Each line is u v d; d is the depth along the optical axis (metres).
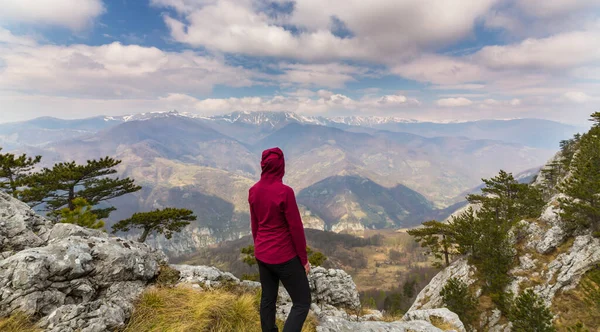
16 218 5.31
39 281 3.82
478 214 38.97
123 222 21.23
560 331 22.94
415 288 76.06
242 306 4.89
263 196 2.96
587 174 29.50
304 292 3.18
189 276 6.35
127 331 3.84
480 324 26.75
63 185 19.03
